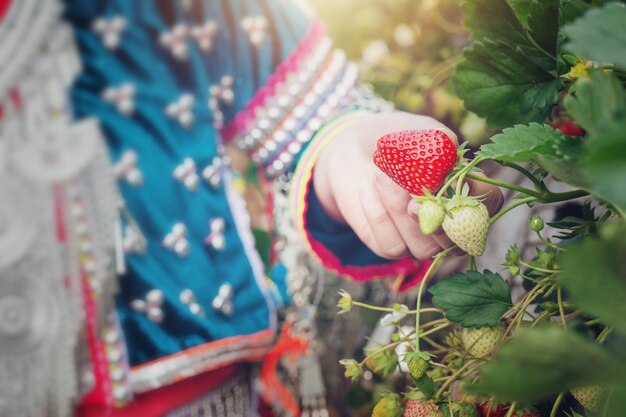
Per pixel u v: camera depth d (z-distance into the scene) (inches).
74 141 17.3
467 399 15.0
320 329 28.1
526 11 14.4
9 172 16.8
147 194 18.3
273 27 20.3
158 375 18.6
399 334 16.6
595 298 8.8
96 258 17.6
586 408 13.1
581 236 14.9
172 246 18.8
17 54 16.7
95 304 17.7
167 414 19.3
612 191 8.1
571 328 13.8
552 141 11.6
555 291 15.3
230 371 21.1
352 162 19.3
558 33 14.1
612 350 9.7
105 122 17.8
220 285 19.9
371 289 27.9
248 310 20.7
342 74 21.4
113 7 17.9
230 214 20.4
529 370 9.2
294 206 20.7
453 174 15.0
